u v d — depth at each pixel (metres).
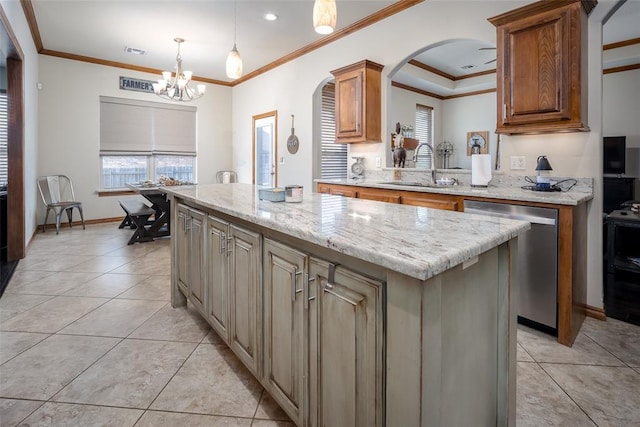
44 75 5.42
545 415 1.55
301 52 5.20
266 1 3.77
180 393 1.69
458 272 1.03
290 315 1.35
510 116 2.58
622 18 4.11
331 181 3.91
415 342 0.87
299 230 1.18
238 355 1.76
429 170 3.58
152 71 6.37
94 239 4.90
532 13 2.43
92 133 5.90
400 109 6.58
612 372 1.87
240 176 7.17
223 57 5.62
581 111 2.32
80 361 1.94
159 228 4.90
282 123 5.80
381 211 1.60
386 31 3.96
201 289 2.19
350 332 1.08
